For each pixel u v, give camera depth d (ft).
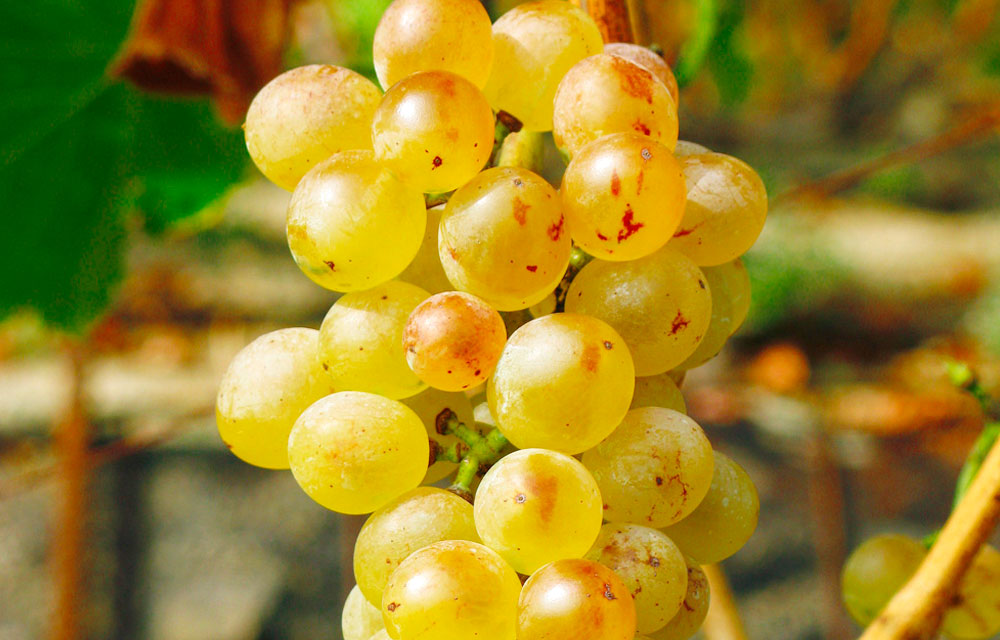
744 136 7.64
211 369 4.38
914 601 0.66
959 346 4.93
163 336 4.43
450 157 0.62
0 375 3.96
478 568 0.60
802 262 5.48
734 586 4.32
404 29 0.64
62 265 1.23
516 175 0.62
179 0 1.09
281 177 0.68
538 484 0.61
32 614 3.67
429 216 0.68
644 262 0.65
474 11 0.64
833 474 3.02
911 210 6.77
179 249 4.98
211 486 4.11
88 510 3.76
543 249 0.62
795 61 5.49
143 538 3.94
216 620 3.91
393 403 0.65
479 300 0.62
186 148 1.27
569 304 0.66
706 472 0.65
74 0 1.14
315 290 5.01
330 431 0.63
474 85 0.63
